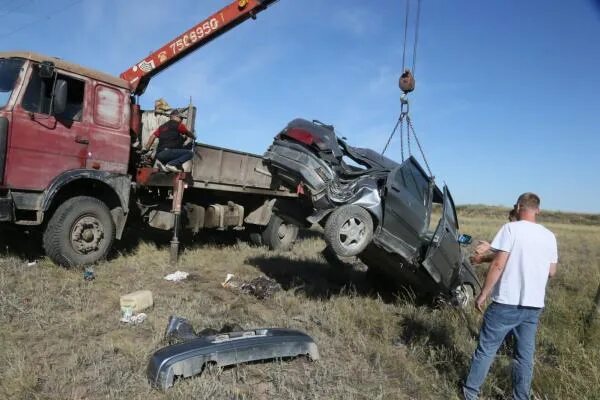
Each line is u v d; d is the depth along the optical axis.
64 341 4.85
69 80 7.66
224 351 4.41
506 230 4.45
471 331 6.47
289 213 8.14
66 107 7.59
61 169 7.49
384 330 6.12
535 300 4.32
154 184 8.67
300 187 6.78
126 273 7.67
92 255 7.71
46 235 7.32
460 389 4.69
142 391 3.96
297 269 9.36
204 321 5.73
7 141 6.84
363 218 6.25
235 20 9.91
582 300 8.12
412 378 4.91
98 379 4.07
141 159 9.03
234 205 10.73
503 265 4.39
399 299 7.86
